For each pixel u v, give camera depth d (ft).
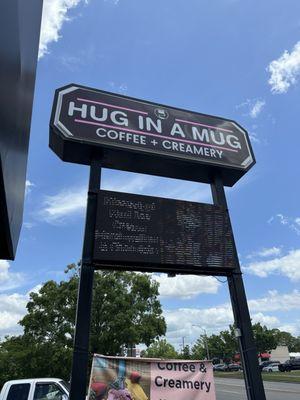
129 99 17.10
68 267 52.39
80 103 15.99
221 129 18.54
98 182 15.05
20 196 13.24
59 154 15.80
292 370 107.45
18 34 8.36
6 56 7.42
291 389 51.47
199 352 177.58
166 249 14.52
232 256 15.67
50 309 49.93
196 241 15.26
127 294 50.72
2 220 10.53
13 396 19.43
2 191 8.78
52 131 15.03
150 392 12.21
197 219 15.74
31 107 12.25
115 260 13.53
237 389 58.80
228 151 18.11
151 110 17.33
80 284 12.87
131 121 16.58
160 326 51.88
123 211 14.53
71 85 16.24
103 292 49.49
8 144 8.58
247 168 18.03
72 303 49.49
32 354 48.29
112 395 11.80
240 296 15.11
